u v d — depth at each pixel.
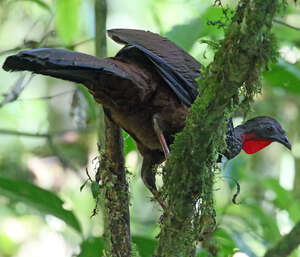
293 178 16.45
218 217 12.38
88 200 17.28
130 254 8.04
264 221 12.44
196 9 12.05
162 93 8.10
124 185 8.14
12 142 17.56
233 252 11.16
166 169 7.21
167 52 8.24
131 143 10.52
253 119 10.30
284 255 9.15
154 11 12.29
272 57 6.32
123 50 8.30
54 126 18.55
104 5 10.41
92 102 11.47
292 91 12.27
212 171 7.16
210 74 6.60
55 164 16.92
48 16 15.66
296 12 13.48
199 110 6.77
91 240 9.65
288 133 17.22
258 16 6.13
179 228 7.21
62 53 6.80
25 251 18.59
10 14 15.66
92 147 16.88
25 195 9.82
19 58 6.49
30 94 18.95
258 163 17.02
